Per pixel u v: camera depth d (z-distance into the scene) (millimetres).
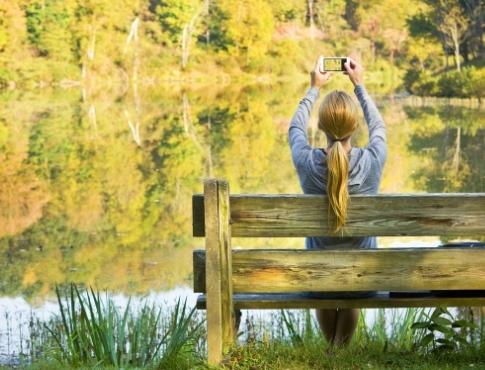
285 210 3605
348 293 3760
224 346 3699
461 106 34594
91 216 12258
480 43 55125
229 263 3623
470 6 55188
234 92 46438
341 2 63938
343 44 62500
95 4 56844
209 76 59344
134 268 8766
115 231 11086
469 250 3631
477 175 15383
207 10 61062
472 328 4297
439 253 3631
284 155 19266
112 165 18000
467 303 3748
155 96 43156
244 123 27547
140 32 59562
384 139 3756
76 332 4262
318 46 62562
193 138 23125
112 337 4227
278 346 3967
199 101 39062
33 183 15648
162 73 58375
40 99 40781
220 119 29141
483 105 35281
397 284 3641
